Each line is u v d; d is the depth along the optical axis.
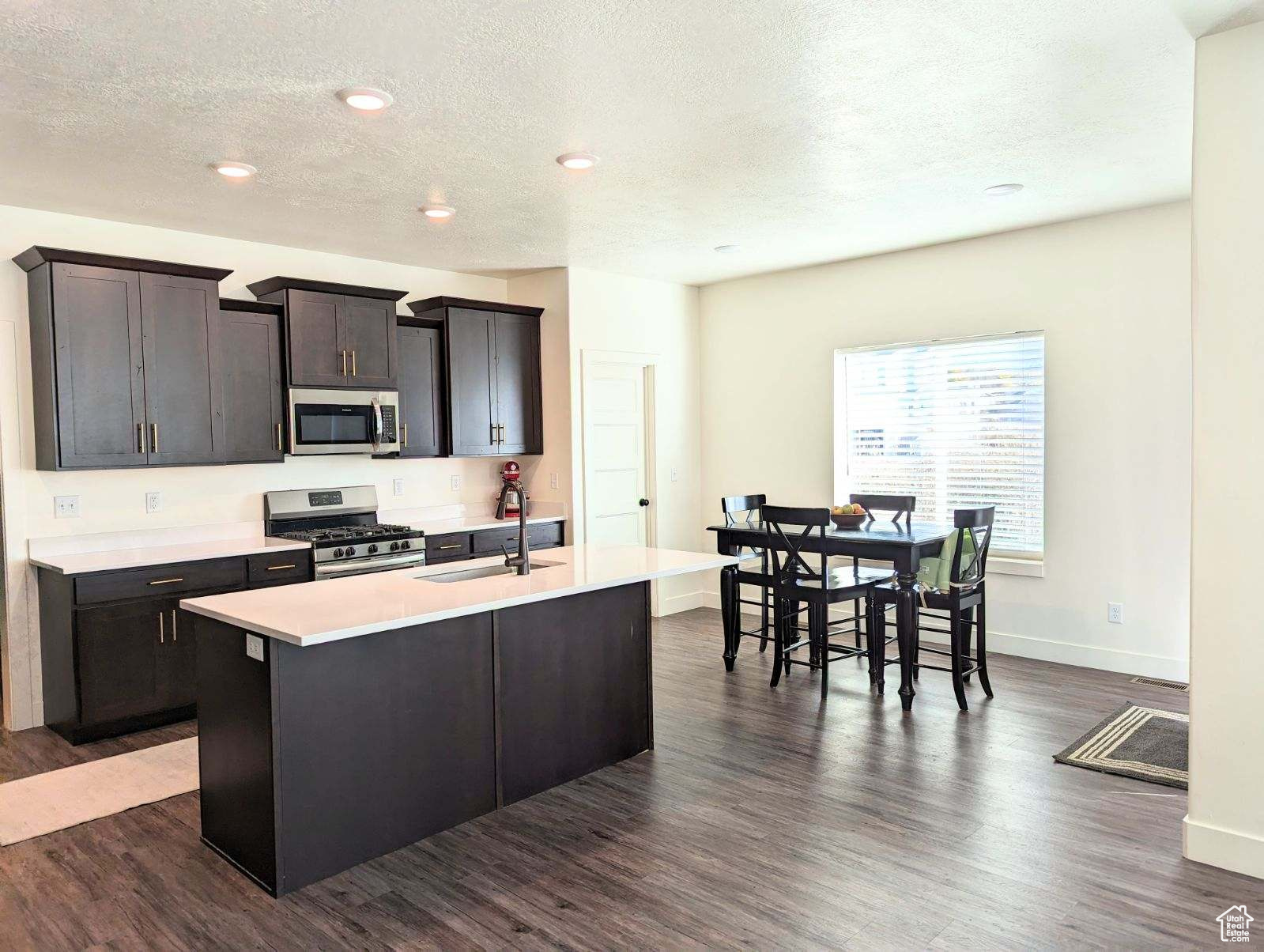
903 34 2.62
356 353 5.21
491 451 6.00
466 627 3.14
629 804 3.27
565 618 3.49
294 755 2.67
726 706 4.46
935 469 5.74
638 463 6.70
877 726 4.12
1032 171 4.01
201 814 3.02
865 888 2.62
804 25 2.55
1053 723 4.11
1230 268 2.65
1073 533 5.13
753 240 5.34
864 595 4.66
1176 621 4.79
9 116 3.11
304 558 4.71
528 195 4.23
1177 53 2.78
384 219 4.64
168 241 4.81
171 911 2.56
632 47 2.68
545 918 2.49
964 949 2.30
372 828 2.87
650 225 4.89
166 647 4.21
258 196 4.18
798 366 6.41
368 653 2.86
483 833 3.05
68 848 2.98
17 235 4.30
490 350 5.99
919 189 4.28
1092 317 5.00
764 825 3.08
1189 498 4.72
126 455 4.30
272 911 2.55
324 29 2.51
